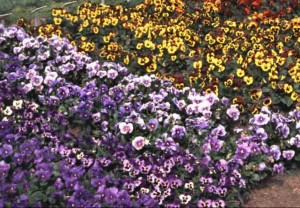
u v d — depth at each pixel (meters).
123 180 2.61
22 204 2.47
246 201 2.68
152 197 2.58
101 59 3.61
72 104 3.07
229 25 3.95
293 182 2.82
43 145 2.82
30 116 2.95
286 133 2.87
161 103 3.05
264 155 2.76
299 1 4.34
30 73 3.20
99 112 3.01
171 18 4.11
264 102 3.20
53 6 4.59
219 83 3.34
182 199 2.57
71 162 2.67
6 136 2.77
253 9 4.28
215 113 3.03
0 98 3.02
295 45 3.79
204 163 2.66
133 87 3.13
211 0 4.23
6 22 4.34
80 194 2.50
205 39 3.79
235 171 2.64
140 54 3.73
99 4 4.27
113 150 2.74
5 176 2.59
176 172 2.68
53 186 2.54
